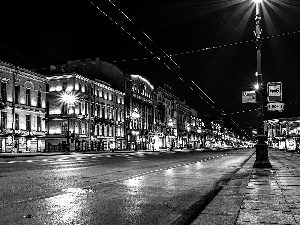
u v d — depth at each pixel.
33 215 6.14
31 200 7.70
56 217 6.01
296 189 9.05
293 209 6.24
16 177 12.96
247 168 17.62
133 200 7.94
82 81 67.44
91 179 12.50
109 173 15.27
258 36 17.66
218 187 10.38
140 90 94.69
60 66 72.06
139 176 13.91
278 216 5.63
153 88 104.94
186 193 9.11
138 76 94.00
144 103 96.94
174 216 6.21
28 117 55.41
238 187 9.51
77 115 64.75
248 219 5.41
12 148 50.34
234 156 41.47
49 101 65.81
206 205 7.24
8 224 5.45
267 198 7.53
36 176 13.45
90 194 8.77
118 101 82.62
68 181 11.73
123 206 7.17
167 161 27.83
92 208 6.90
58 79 65.69
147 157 37.31
